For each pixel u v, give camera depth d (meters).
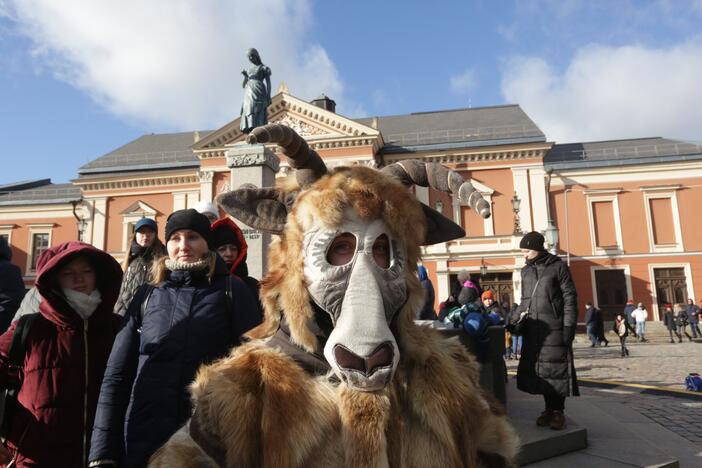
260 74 9.03
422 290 1.53
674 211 28.50
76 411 2.23
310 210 1.42
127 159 35.41
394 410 1.35
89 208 33.88
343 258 1.42
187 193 33.00
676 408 6.39
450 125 34.72
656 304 27.75
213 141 30.88
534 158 29.56
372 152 29.34
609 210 29.25
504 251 26.38
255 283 3.56
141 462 1.96
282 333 1.50
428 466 1.31
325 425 1.26
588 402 6.23
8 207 34.78
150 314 2.20
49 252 2.34
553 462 3.75
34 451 2.16
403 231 1.46
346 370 1.26
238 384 1.27
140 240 3.60
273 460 1.18
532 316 4.38
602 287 28.45
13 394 2.26
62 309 2.28
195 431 1.28
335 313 1.36
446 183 1.48
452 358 1.56
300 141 1.43
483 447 1.49
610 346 19.86
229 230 3.57
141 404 2.05
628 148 30.94
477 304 5.12
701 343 20.47
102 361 2.37
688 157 28.53
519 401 5.89
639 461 3.77
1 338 2.29
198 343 2.13
